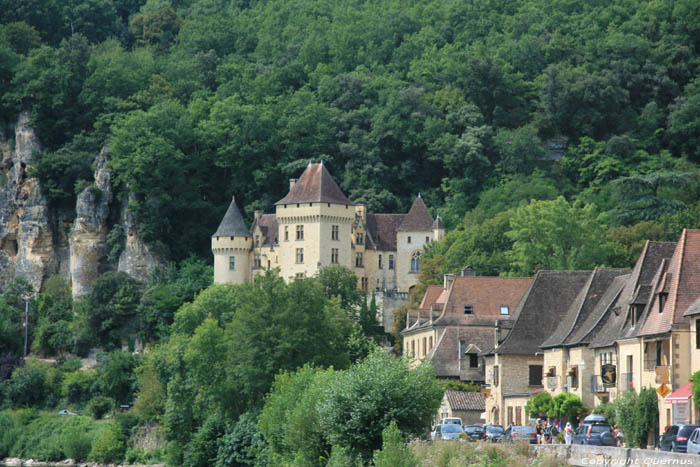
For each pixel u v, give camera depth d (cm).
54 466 18825
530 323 13088
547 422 11406
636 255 19162
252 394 14362
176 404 15575
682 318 9650
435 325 15662
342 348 15375
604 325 11450
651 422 9550
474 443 9169
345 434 9331
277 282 14938
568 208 19200
